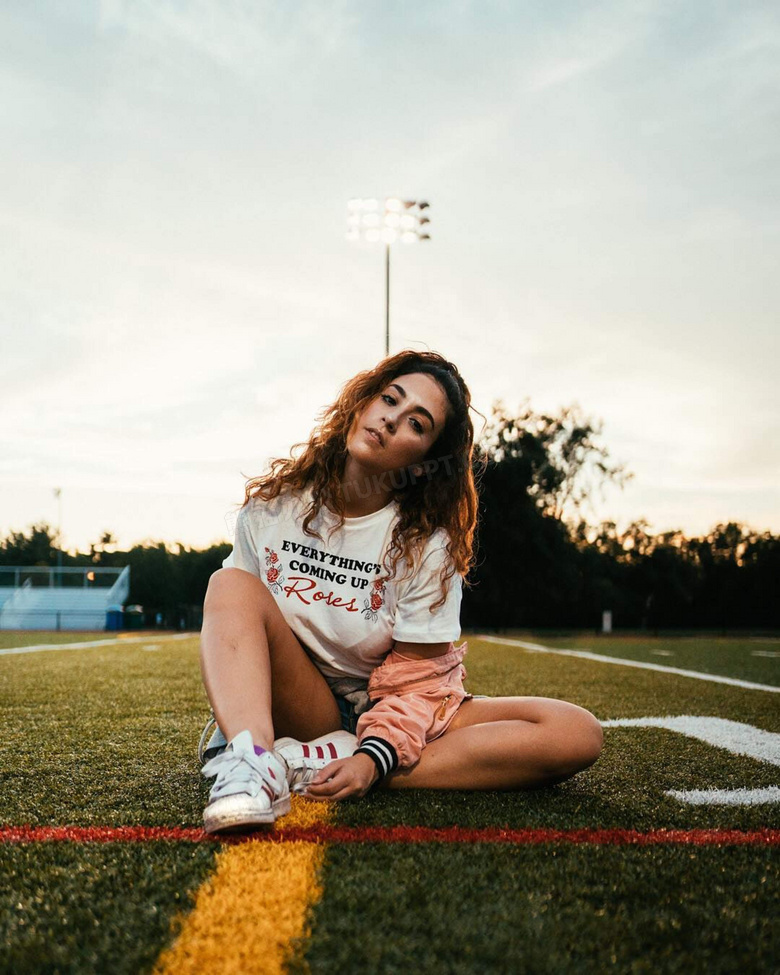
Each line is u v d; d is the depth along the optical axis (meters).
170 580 42.09
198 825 1.53
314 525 1.84
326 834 1.46
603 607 35.78
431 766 1.79
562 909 1.12
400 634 1.81
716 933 1.06
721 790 1.90
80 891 1.17
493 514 31.67
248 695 1.58
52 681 4.80
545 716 1.79
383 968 0.94
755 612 38.59
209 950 0.98
